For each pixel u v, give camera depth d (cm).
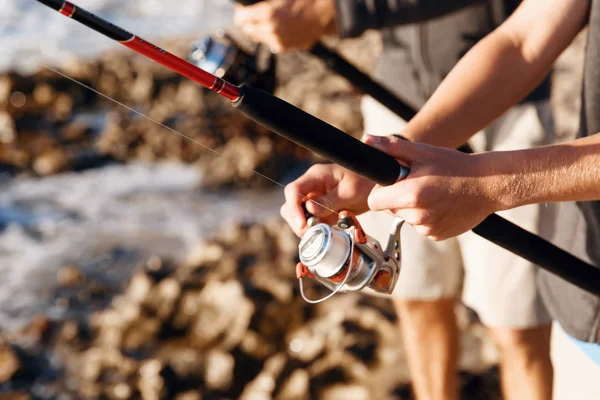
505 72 163
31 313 406
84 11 126
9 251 482
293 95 659
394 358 319
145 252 479
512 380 238
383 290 148
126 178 594
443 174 128
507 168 128
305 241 144
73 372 351
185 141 620
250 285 356
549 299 171
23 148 634
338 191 158
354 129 626
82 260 470
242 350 336
